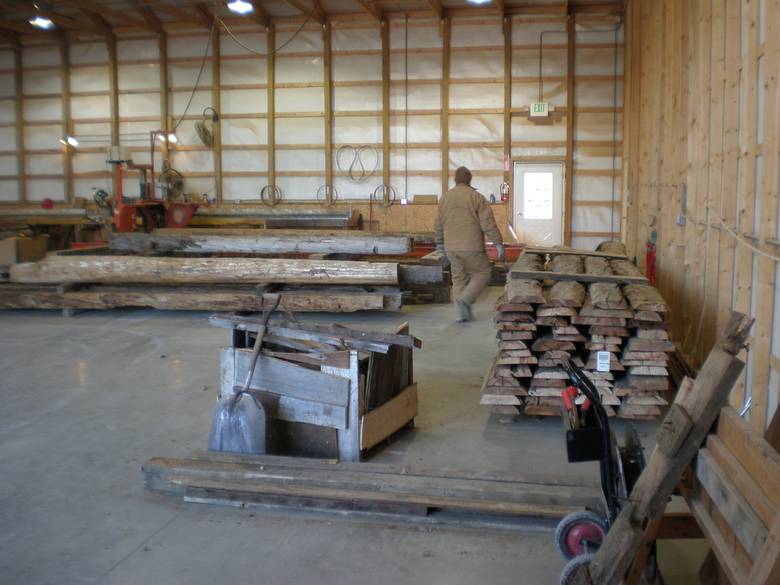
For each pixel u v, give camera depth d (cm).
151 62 1419
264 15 1338
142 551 306
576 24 1258
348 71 1342
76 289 875
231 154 1405
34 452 420
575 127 1276
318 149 1372
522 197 1300
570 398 280
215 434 391
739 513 198
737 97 495
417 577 284
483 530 323
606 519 271
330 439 387
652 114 877
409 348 448
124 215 1170
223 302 832
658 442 238
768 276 409
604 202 1278
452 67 1304
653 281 834
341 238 923
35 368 611
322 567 293
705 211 580
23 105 1493
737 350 229
